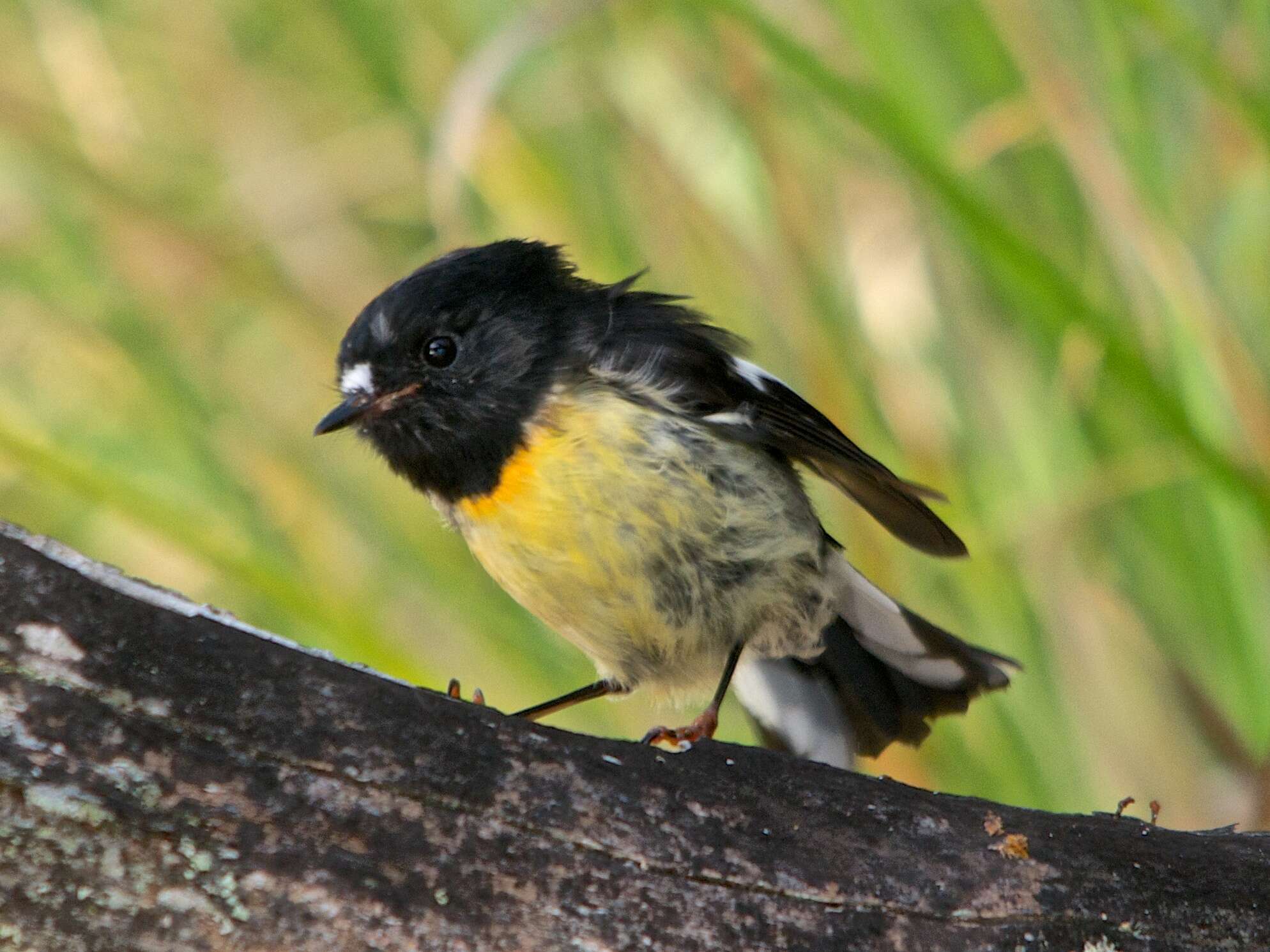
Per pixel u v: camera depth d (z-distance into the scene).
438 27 11.14
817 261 9.98
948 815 5.14
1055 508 9.32
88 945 4.46
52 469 9.01
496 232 11.52
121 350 11.31
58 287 11.46
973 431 9.72
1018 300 9.27
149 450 11.13
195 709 4.59
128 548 11.18
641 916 4.82
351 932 4.62
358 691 4.74
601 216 10.66
